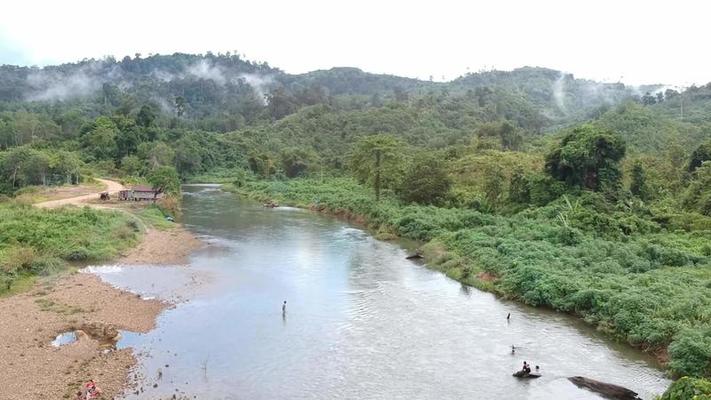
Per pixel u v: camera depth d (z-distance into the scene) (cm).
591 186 7862
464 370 3369
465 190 9425
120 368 3281
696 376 3109
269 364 3397
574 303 4353
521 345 3772
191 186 15338
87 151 15250
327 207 10138
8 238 5566
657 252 5256
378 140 10012
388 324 4147
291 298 4738
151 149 15350
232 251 6562
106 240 6281
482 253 5703
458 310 4500
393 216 8200
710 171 7488
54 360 3350
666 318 3722
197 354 3522
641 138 13412
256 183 14300
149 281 5150
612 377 3297
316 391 3070
